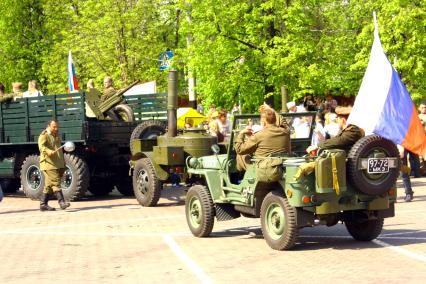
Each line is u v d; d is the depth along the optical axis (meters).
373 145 12.54
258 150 13.45
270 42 32.56
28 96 25.08
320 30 34.19
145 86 31.23
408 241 13.54
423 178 26.84
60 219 18.58
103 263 12.34
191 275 11.11
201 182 15.49
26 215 19.66
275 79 32.19
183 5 34.16
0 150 25.05
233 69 33.25
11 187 26.67
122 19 39.62
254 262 11.96
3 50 45.91
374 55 15.73
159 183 20.64
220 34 32.44
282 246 12.72
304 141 15.41
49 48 45.88
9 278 11.29
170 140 20.22
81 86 42.06
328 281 10.35
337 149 12.63
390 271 10.88
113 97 23.56
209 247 13.58
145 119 24.27
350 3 43.09
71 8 45.81
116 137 23.47
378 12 35.94
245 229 15.77
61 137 23.03
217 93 33.44
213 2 32.22
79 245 14.30
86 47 40.38
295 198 12.40
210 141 19.89
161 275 11.19
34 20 46.38
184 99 48.56
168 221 17.53
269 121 13.66
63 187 22.70
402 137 15.39
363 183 12.49
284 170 12.66
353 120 15.75
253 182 13.43
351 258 12.01
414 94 34.72
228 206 14.57
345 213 13.28
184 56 34.28
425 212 17.80
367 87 15.73
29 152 24.34
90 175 23.47
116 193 26.25
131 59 40.22
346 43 39.94
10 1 45.56
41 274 11.54
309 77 31.55
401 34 35.09
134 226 16.81
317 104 33.94
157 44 40.47
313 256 12.29
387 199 12.90
